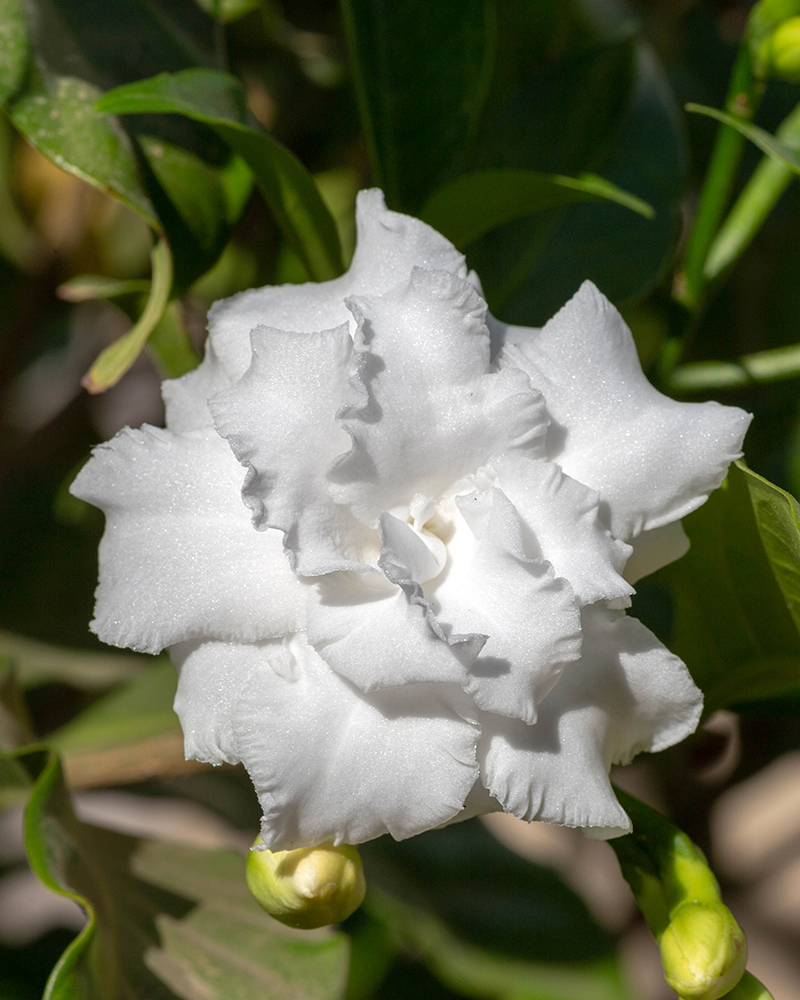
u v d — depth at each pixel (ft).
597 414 0.71
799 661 0.79
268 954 0.82
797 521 0.72
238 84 0.79
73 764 0.89
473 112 0.84
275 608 0.71
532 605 0.69
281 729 0.70
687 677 0.72
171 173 0.80
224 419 0.70
